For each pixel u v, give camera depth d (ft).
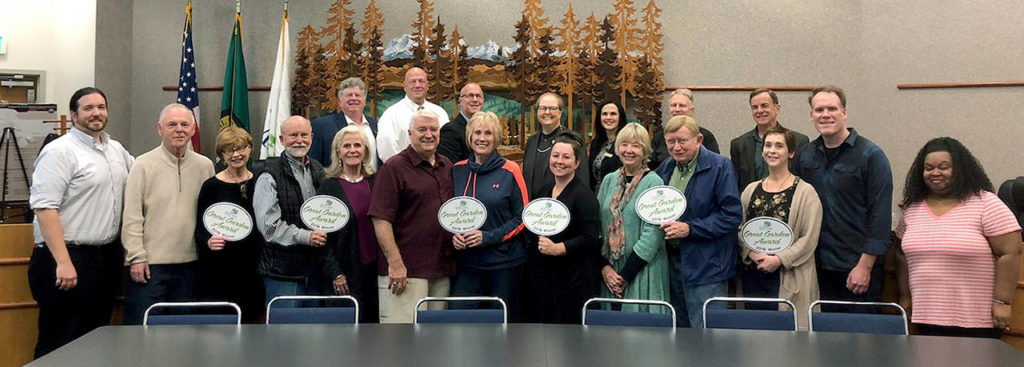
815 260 13.92
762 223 13.19
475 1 22.49
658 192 13.35
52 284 14.03
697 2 22.08
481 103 17.11
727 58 21.97
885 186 13.37
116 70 22.38
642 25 22.07
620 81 21.15
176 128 14.16
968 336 12.44
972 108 20.39
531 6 21.47
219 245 13.62
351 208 13.97
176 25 23.20
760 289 13.74
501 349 9.90
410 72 18.17
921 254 12.80
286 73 21.88
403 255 13.75
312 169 14.34
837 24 21.56
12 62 21.42
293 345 10.12
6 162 17.34
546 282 13.84
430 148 13.66
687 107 17.26
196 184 14.53
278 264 13.69
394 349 9.88
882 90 21.16
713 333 10.96
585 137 21.12
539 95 21.18
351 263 13.96
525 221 13.39
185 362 9.22
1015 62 20.03
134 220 14.05
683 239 13.60
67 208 13.96
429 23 21.72
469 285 13.88
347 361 9.27
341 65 21.89
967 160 12.71
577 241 13.48
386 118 18.15
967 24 20.39
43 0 21.71
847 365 9.20
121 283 15.66
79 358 9.43
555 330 11.11
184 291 14.42
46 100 21.63
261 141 22.98
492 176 13.96
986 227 12.44
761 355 9.66
